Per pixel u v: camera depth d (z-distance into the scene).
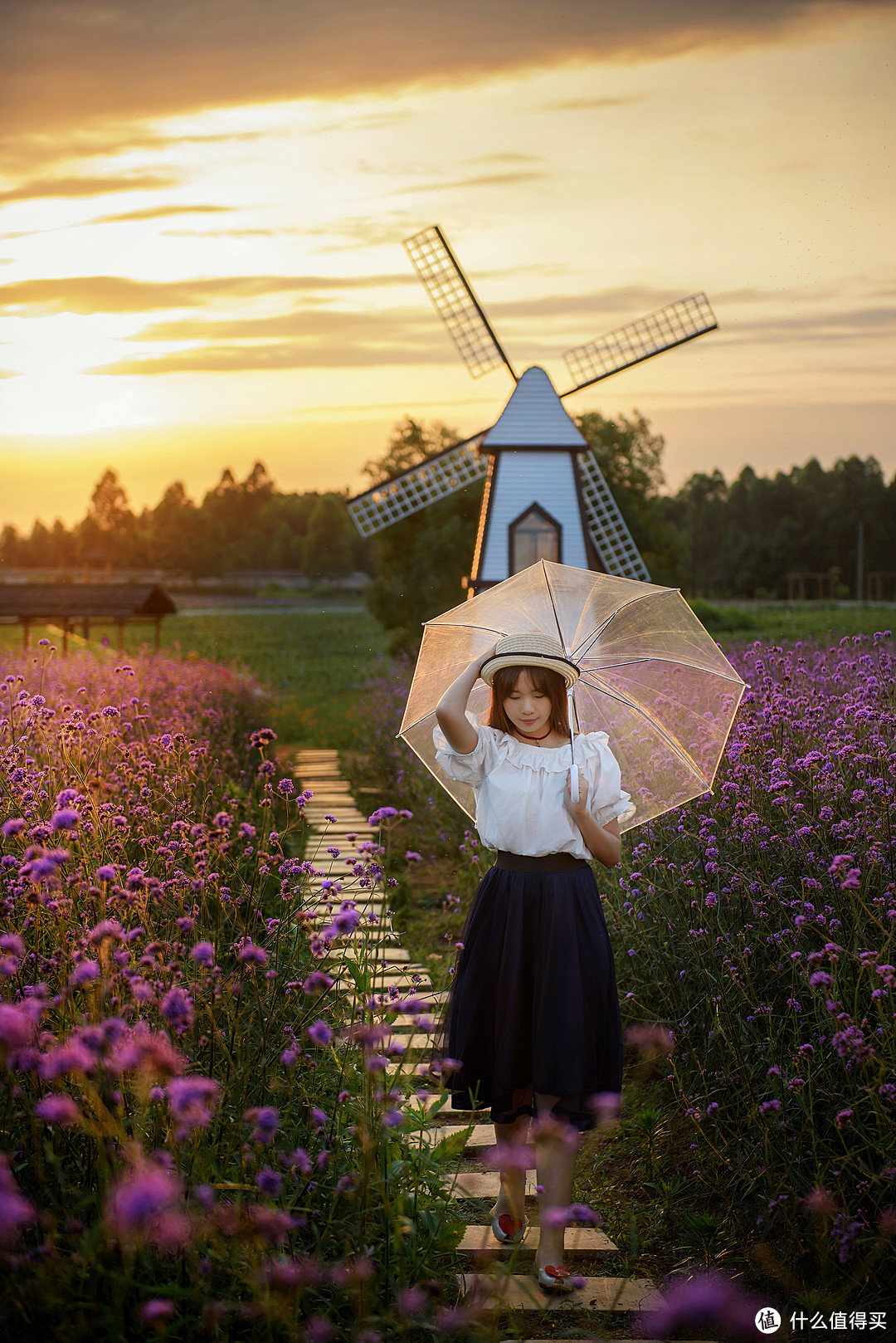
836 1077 3.05
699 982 3.89
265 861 3.63
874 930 3.26
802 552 113.31
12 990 2.63
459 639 3.64
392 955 5.45
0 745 4.82
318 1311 2.35
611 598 3.57
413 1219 2.79
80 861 3.26
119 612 23.91
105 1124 1.93
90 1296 1.97
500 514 16.47
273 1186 1.99
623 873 4.98
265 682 19.11
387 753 11.30
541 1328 2.71
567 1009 2.93
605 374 20.17
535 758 3.11
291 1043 2.72
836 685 6.08
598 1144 3.79
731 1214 3.17
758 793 4.14
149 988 2.38
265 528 174.62
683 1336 2.67
